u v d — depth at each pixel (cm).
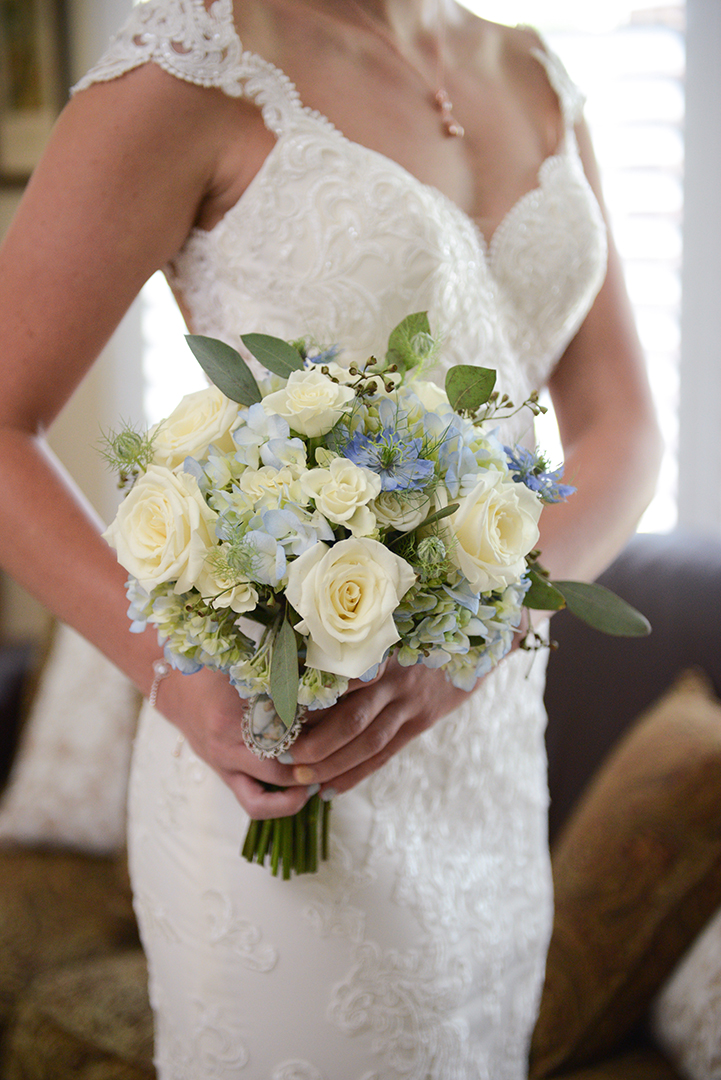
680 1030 156
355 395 83
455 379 87
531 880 141
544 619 116
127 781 241
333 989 110
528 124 131
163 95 100
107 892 226
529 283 124
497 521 82
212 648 82
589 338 139
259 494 80
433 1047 117
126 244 100
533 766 142
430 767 119
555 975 165
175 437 86
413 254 107
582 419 139
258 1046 111
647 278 275
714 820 163
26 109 327
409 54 121
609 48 270
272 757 93
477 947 125
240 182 107
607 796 180
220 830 111
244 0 107
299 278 106
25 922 213
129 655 100
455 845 125
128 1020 181
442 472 81
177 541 79
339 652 77
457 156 120
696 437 275
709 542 215
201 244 109
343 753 94
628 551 220
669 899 163
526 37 140
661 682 204
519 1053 140
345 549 77
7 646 301
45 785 242
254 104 105
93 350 102
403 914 114
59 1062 179
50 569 100
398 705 96
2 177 332
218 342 87
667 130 270
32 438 103
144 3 104
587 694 211
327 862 109
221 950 111
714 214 268
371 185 107
